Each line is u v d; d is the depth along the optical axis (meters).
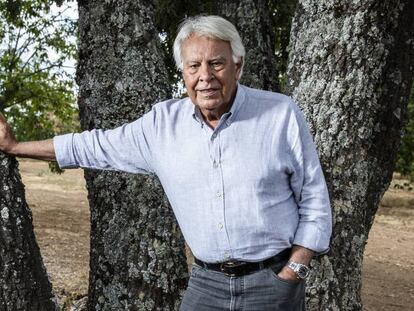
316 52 4.10
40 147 3.19
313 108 4.08
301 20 4.22
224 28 2.78
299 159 2.87
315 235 2.90
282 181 2.87
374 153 4.14
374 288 11.13
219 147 2.84
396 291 10.99
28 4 13.50
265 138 2.84
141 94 4.51
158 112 3.02
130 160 3.12
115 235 4.49
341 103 4.04
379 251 15.26
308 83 4.11
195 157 2.88
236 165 2.83
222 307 3.00
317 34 4.11
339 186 4.04
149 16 4.66
